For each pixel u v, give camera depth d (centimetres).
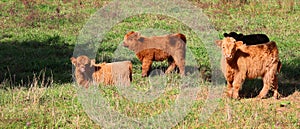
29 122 3269
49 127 3228
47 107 3588
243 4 8025
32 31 6612
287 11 7744
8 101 3700
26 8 7769
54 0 8238
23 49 5725
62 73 4794
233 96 3812
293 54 5519
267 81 3806
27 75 4669
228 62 3759
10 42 6075
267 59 3750
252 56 3738
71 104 3656
